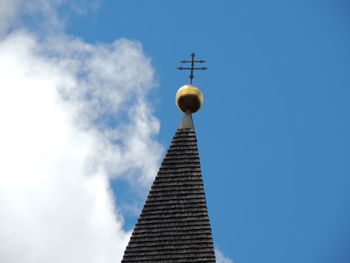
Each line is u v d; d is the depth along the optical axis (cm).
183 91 11975
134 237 10781
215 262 10462
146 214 10962
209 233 10700
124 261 10594
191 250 10581
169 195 11112
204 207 10950
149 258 10588
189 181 11231
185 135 11725
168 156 11531
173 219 10875
